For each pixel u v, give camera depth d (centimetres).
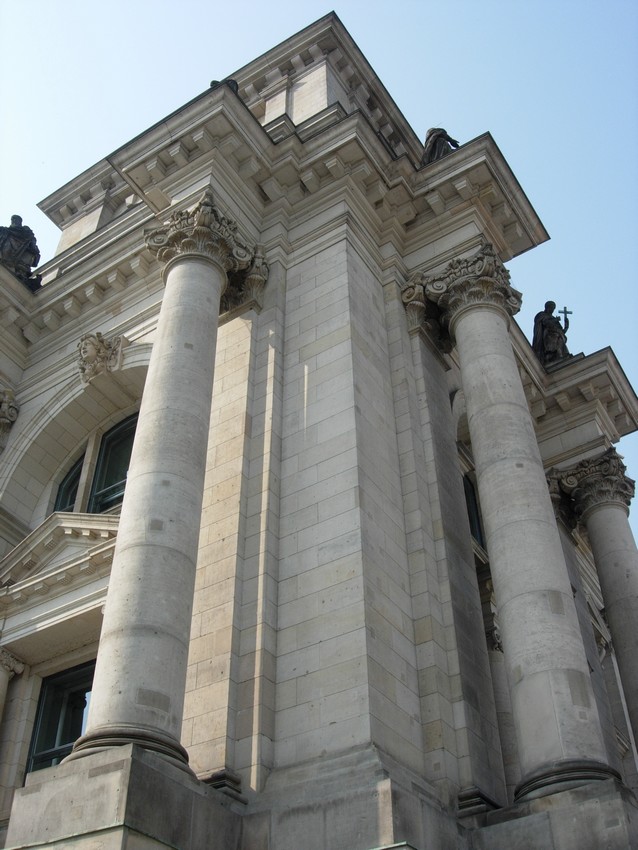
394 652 1545
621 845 1233
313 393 1895
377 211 2362
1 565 2269
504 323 2109
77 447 2677
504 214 2383
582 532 2880
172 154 2230
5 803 1905
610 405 2947
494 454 1798
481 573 2286
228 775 1373
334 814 1258
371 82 3309
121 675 1312
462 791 1464
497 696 2123
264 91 3244
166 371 1761
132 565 1440
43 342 2805
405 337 2145
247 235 2212
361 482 1688
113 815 1129
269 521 1703
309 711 1450
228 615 1577
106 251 2650
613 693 2925
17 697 2092
